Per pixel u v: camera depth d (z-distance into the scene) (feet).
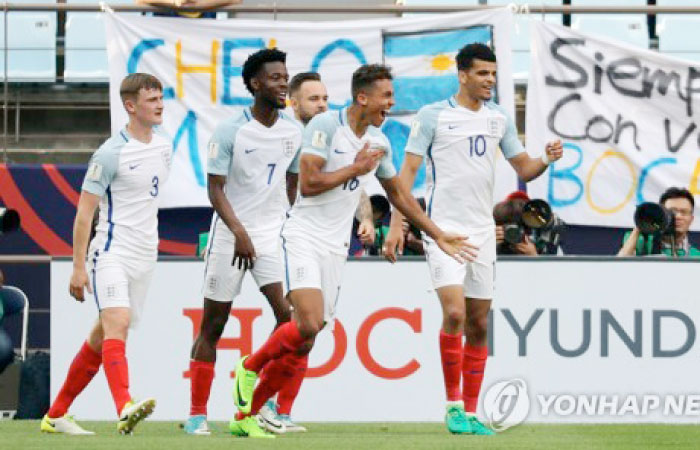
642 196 129.18
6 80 135.54
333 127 85.15
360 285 106.22
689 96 129.29
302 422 105.70
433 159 91.50
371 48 129.18
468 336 92.99
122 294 88.07
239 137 90.27
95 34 152.15
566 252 129.70
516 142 93.20
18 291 117.08
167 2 130.31
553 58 129.29
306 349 88.53
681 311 106.42
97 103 149.38
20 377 110.22
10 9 132.57
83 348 91.04
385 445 77.20
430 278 100.42
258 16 146.92
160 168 89.97
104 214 89.35
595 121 129.18
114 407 106.11
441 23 128.47
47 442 79.71
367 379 106.11
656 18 151.12
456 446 76.84
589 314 106.11
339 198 85.66
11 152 145.59
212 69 128.77
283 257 85.71
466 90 91.09
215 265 91.61
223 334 105.81
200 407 92.12
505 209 112.37
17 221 101.60
